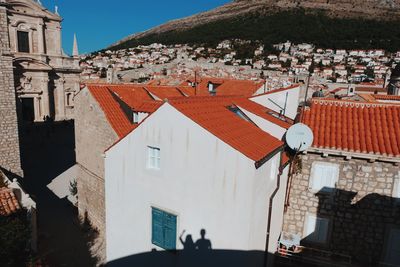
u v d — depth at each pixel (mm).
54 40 51094
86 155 20891
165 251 12555
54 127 47625
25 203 15398
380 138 14328
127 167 13375
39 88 48969
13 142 24203
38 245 18500
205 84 38812
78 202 22672
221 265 10906
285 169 14367
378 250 14523
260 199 10938
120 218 14156
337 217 14906
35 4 46906
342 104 17031
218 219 10758
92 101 19562
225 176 10383
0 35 22516
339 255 14492
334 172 14609
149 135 12266
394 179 13789
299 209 15477
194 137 10922
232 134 11266
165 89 29594
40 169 32094
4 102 23359
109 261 15023
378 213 14234
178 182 11633
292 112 21109
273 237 14148
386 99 29781
